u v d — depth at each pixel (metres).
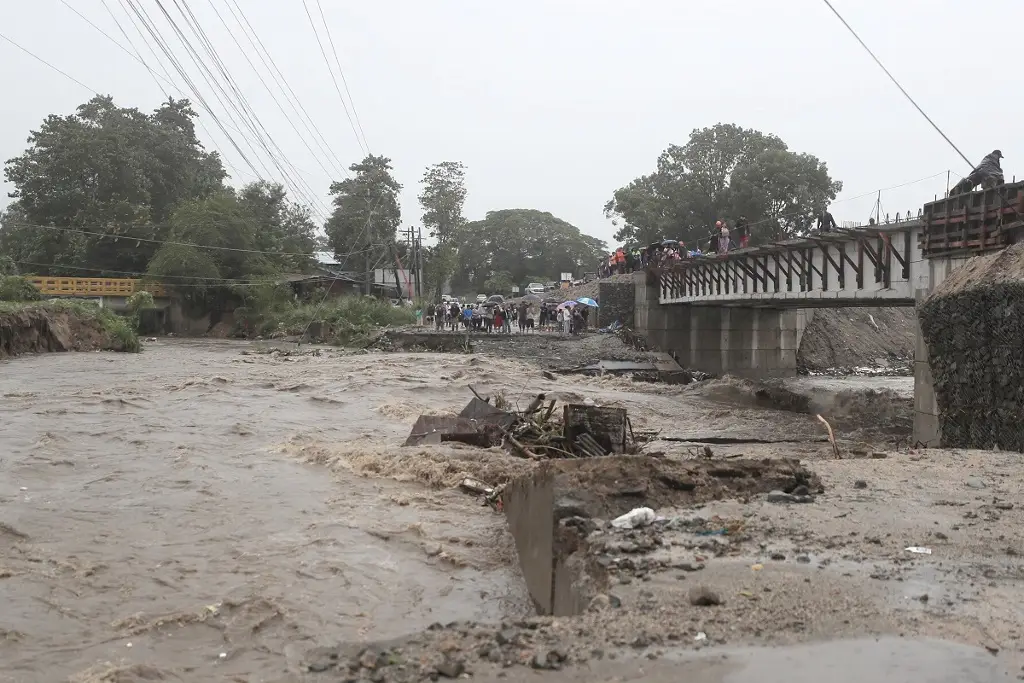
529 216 130.00
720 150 79.31
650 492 8.96
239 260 81.81
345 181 92.00
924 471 10.85
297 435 20.33
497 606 8.69
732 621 5.86
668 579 6.72
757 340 52.47
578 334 54.94
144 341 69.62
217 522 11.98
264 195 94.94
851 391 39.44
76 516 12.29
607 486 8.80
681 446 19.91
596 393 33.88
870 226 26.28
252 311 79.12
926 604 6.08
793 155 69.44
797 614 5.94
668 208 81.31
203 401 27.23
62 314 52.84
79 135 84.06
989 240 18.91
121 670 6.95
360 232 84.31
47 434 19.61
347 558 10.24
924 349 21.03
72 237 82.62
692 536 7.82
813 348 56.62
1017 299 15.13
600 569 7.09
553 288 95.44
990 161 19.97
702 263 42.81
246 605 8.56
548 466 9.11
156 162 89.62
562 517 8.38
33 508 12.69
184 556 10.35
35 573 9.66
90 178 86.00
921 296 23.05
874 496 9.37
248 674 6.89
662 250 52.28
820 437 23.20
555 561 8.21
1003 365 15.68
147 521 12.05
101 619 8.25
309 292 84.94
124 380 34.00
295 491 14.01
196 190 97.38
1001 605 6.04
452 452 16.52
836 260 30.50
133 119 92.50
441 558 10.24
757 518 8.40
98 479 14.90
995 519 8.36
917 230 24.30
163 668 7.06
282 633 7.86
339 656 6.83
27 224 84.50
